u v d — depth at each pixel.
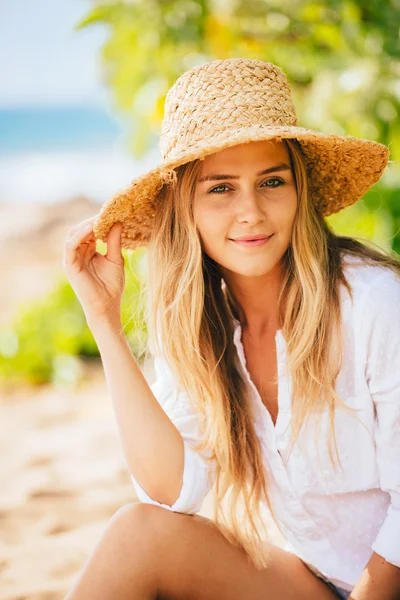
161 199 1.99
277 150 1.82
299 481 1.88
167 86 3.65
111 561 1.78
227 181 1.82
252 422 1.98
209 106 1.83
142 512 1.85
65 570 2.67
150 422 1.97
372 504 1.86
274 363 1.99
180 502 1.93
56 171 27.94
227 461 1.96
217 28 3.54
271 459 1.92
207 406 2.00
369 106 3.14
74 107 41.50
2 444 4.25
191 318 1.96
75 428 4.47
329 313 1.81
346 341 1.79
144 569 1.79
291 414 1.84
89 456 3.93
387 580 1.74
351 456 1.83
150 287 2.06
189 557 1.84
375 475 1.83
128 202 1.95
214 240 1.88
